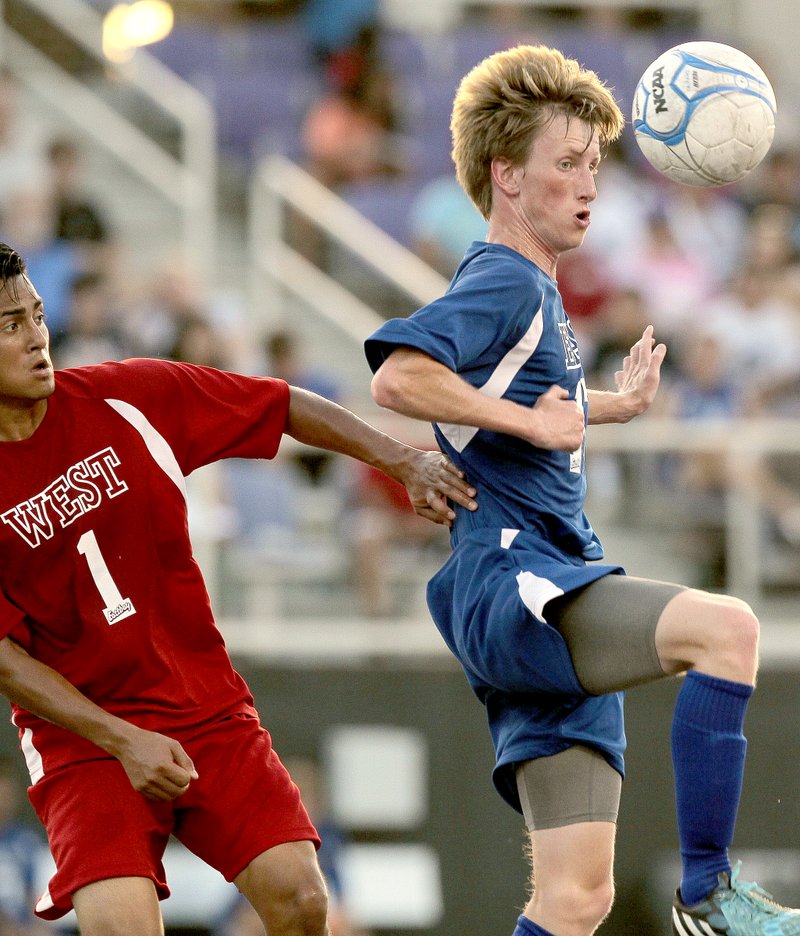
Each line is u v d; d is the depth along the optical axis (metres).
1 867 28.94
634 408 15.22
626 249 40.47
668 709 30.77
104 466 13.80
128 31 45.06
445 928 30.38
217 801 13.80
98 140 42.47
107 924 13.09
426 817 30.67
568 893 13.79
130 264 39.72
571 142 13.38
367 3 48.22
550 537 13.70
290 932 13.65
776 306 38.19
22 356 13.23
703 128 13.76
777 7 51.75
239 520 31.00
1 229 35.62
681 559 32.88
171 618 14.06
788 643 31.81
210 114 43.81
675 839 30.53
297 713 30.78
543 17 51.41
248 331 37.09
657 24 51.88
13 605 13.71
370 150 43.84
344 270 41.38
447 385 12.72
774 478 32.94
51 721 13.41
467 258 13.73
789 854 30.95
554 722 13.90
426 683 30.89
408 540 32.03
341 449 14.63
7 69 43.38
